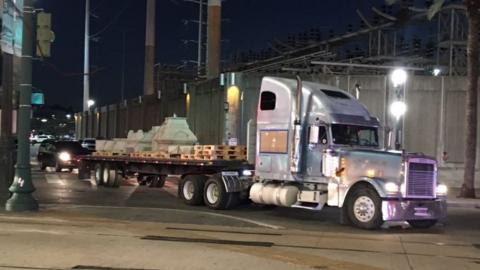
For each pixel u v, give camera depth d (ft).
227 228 45.06
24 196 50.80
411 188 46.32
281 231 44.27
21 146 50.75
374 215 45.91
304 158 52.24
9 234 38.63
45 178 95.55
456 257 34.50
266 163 55.06
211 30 143.64
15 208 50.24
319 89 53.21
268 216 54.39
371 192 46.42
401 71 83.25
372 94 95.50
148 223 46.37
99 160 82.79
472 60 76.13
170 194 73.61
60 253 32.24
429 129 94.89
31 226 42.65
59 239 36.91
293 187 53.16
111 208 55.72
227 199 58.18
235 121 100.94
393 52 120.98
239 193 58.95
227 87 101.55
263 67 115.44
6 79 58.08
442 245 39.37
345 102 52.80
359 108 53.47
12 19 59.00
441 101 94.53
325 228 46.96
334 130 51.01
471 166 76.59
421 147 94.94
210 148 60.54
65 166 110.01
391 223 49.98
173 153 66.59
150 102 154.61
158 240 37.50
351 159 48.29
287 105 53.47
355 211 47.16
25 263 29.50
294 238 40.40
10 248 33.53
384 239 41.55
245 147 61.93
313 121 51.88
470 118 76.59
